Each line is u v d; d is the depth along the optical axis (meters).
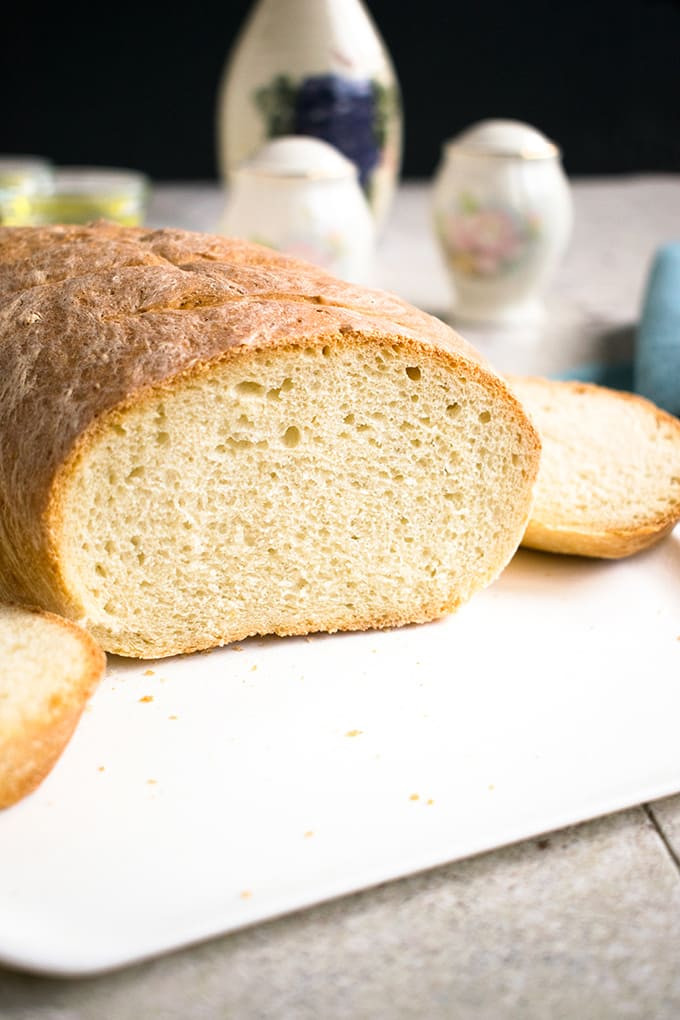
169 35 1.19
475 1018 0.33
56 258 0.48
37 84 1.20
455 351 0.44
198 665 0.45
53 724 0.39
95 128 1.23
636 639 0.46
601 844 0.38
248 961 0.35
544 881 0.37
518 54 1.21
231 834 0.38
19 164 0.90
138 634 0.45
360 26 0.76
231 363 0.43
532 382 0.57
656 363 0.60
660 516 0.49
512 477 0.46
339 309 0.45
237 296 0.45
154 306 0.45
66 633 0.41
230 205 0.69
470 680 0.44
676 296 0.66
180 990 0.34
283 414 0.44
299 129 0.77
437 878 0.37
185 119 1.23
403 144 1.25
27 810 0.39
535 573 0.49
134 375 0.42
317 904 0.37
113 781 0.40
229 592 0.45
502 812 0.39
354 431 0.44
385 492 0.45
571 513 0.49
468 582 0.47
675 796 0.40
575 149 1.25
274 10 0.76
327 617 0.46
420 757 0.41
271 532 0.45
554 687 0.43
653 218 0.98
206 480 0.44
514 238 0.71
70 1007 0.34
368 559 0.46
